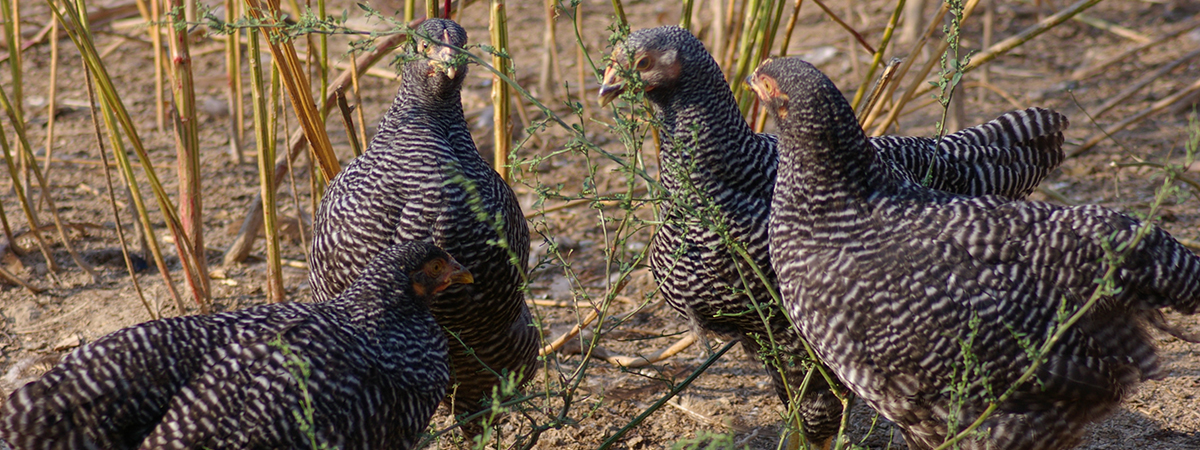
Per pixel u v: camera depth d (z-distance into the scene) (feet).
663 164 26.17
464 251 25.22
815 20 70.90
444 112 26.25
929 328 21.33
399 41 33.58
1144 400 30.19
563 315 37.17
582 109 23.85
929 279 21.35
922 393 22.13
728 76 37.42
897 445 29.43
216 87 61.62
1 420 20.39
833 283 21.95
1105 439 28.63
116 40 68.03
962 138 28.86
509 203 26.50
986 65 58.08
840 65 62.39
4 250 39.91
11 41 40.52
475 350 27.17
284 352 20.77
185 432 20.62
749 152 25.36
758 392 32.27
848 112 22.03
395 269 23.45
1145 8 70.54
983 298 21.15
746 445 25.11
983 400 21.74
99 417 20.44
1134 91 51.01
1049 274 21.29
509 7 76.79
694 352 35.04
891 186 22.45
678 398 31.78
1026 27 68.28
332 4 71.00
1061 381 21.36
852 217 22.09
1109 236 21.15
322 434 21.39
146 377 20.81
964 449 22.25
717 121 25.20
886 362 21.99
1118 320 21.75
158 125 54.85
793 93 22.24
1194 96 54.13
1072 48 65.00
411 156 25.36
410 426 23.09
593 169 24.80
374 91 60.80
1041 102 56.44
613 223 44.21
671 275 26.22
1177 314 35.24
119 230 33.19
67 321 35.99
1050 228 21.45
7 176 48.70
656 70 25.02
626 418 30.89
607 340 35.55
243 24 24.26
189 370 21.22
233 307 37.09
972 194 28.40
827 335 22.44
